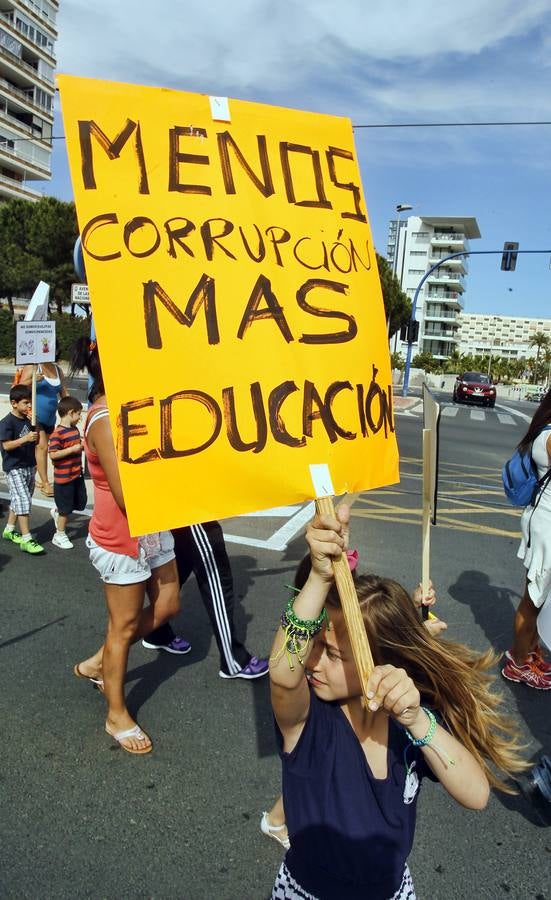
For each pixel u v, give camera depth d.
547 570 3.57
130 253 1.72
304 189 1.95
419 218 90.62
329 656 1.56
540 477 3.60
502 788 1.63
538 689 3.79
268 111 1.95
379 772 1.53
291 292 1.86
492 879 2.42
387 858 1.51
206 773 2.91
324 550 1.42
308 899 1.56
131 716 3.26
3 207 37.56
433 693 1.57
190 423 1.71
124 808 2.67
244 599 4.92
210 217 1.81
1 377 24.78
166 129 1.81
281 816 2.50
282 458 1.78
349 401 1.89
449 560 6.19
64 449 5.73
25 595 4.77
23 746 3.03
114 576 2.88
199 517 1.69
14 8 52.69
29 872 2.32
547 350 116.62
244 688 3.63
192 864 2.40
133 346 1.68
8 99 53.28
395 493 9.22
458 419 23.00
